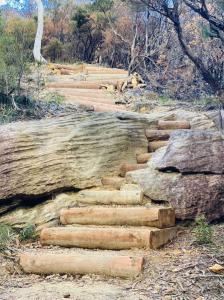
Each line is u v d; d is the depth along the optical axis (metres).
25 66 11.77
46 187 7.74
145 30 20.20
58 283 6.02
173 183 7.59
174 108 12.22
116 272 6.08
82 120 8.67
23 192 7.62
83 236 6.82
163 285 5.72
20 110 10.54
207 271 5.96
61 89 14.04
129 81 15.30
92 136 8.44
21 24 19.39
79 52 24.02
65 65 19.28
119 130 8.81
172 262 6.22
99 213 7.21
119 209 7.14
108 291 5.64
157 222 6.90
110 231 6.73
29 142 7.91
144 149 9.05
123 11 22.61
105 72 18.14
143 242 6.59
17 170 7.69
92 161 8.27
